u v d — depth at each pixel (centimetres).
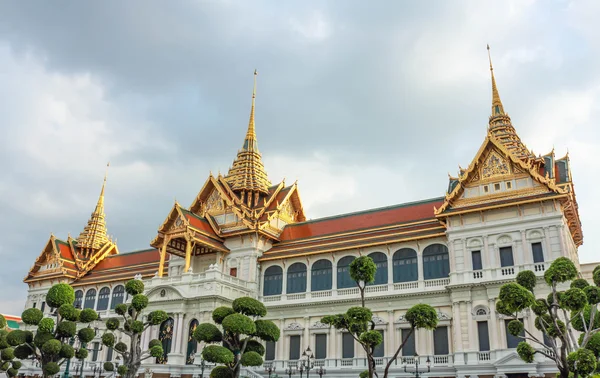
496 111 6894
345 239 6856
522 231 5497
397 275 6275
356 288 6406
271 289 7100
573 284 3681
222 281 6600
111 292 8825
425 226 6338
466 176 6003
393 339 5919
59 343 4353
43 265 9994
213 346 3853
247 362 3788
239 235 7394
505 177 5819
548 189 5516
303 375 6181
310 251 6900
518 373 4897
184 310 6612
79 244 10075
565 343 3103
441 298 5806
